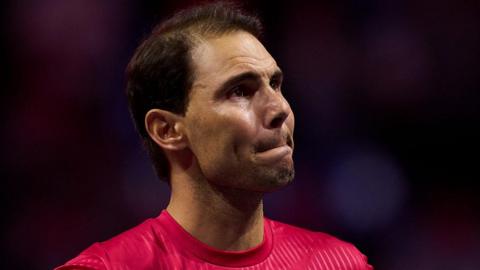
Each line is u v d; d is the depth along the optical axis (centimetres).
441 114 2053
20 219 1750
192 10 702
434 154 2022
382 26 2103
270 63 657
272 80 662
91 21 1944
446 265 1897
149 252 666
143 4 1981
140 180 1798
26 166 1798
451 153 2028
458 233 1933
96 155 1831
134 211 1780
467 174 2006
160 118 663
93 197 1795
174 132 660
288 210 1844
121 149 1847
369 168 1967
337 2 2119
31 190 1778
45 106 1861
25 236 1731
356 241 1881
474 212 1961
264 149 630
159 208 1775
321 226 1859
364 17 2111
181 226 678
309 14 2109
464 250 1916
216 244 672
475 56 2091
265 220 757
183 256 669
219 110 630
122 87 1923
